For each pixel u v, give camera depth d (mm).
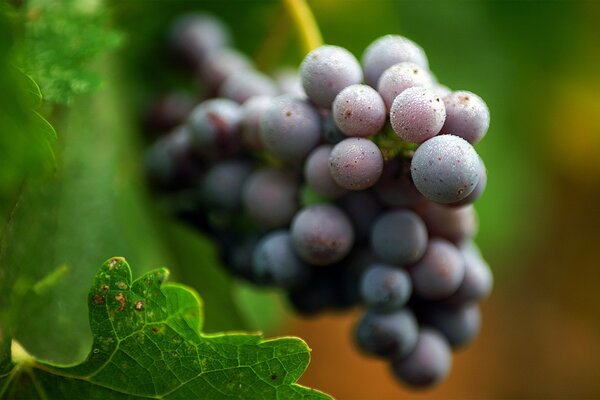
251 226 404
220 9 456
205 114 387
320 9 487
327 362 692
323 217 357
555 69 543
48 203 388
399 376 376
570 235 717
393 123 334
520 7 517
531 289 734
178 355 351
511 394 716
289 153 356
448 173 327
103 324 349
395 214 356
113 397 359
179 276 430
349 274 374
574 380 722
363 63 358
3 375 357
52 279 376
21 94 334
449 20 514
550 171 638
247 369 351
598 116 587
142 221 419
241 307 465
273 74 447
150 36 447
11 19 368
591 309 735
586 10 521
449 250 363
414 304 377
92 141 410
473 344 726
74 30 386
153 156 415
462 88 520
